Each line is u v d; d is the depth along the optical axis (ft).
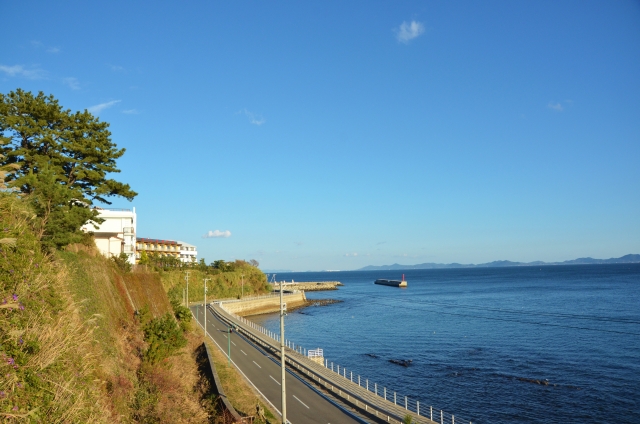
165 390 104.58
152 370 108.78
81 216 111.65
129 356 111.34
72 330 62.64
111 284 132.77
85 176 120.98
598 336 257.96
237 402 115.44
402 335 281.13
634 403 145.89
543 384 167.63
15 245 56.18
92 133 125.59
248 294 462.60
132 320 138.21
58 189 95.71
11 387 41.93
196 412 100.89
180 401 103.65
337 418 108.06
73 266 105.50
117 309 128.36
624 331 271.28
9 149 106.42
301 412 112.06
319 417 108.68
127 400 86.89
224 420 96.37
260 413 100.83
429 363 204.95
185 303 337.31
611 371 183.42
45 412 45.57
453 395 157.69
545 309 392.88
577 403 147.13
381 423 104.83
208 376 135.64
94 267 122.62
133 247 287.48
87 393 60.75
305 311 430.20
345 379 143.13
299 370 155.63
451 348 238.07
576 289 588.09
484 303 468.75
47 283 62.13
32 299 56.24
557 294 529.45
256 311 410.52
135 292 162.81
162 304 191.21
